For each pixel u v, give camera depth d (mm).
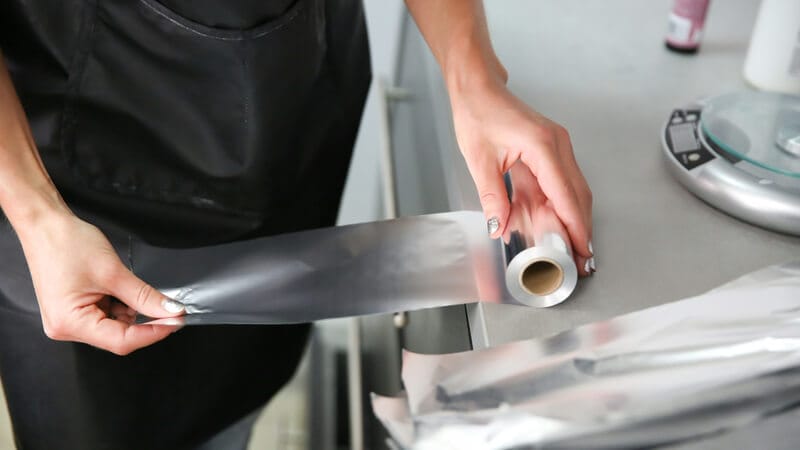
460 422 480
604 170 753
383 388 1003
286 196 916
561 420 470
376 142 1440
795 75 838
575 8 1037
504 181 692
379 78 1195
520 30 978
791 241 677
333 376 1493
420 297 646
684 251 663
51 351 829
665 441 466
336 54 899
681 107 797
